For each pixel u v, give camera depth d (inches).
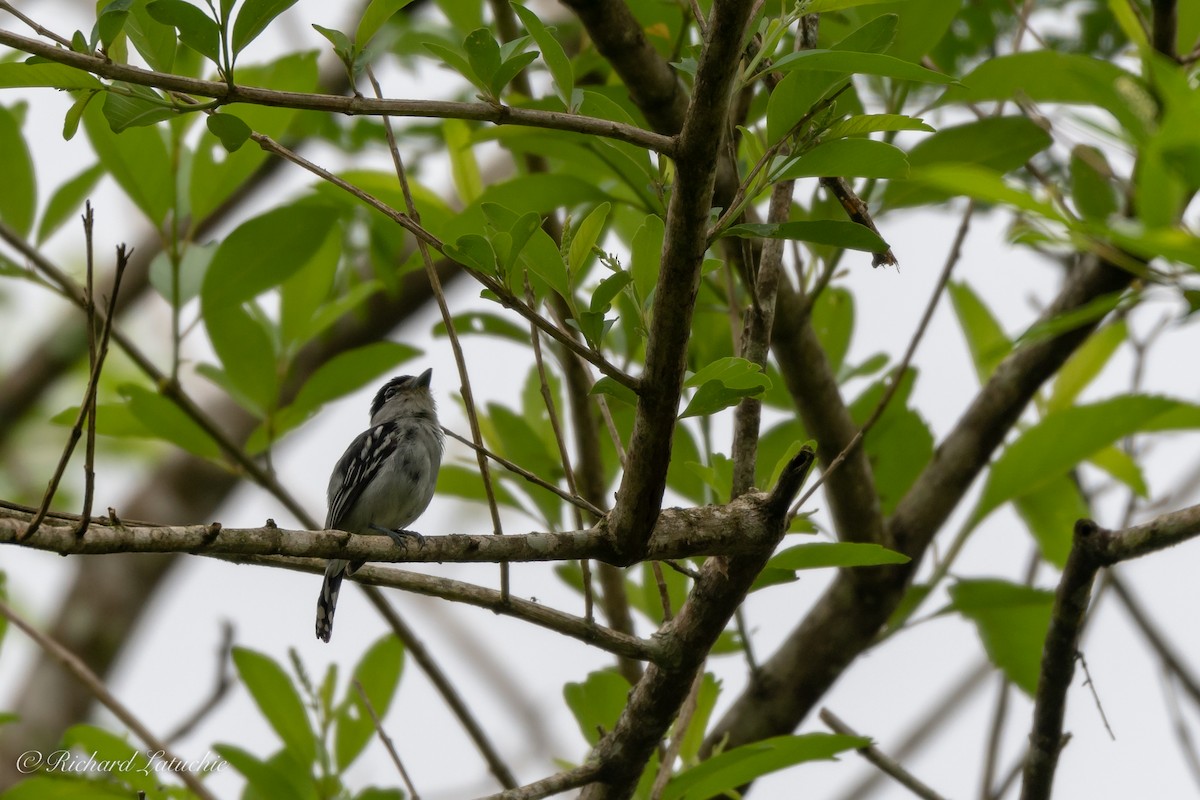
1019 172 518.0
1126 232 163.2
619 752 349.4
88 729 387.9
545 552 298.2
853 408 485.1
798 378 428.1
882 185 454.9
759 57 247.8
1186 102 165.5
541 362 331.0
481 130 417.1
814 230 253.0
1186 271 202.7
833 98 259.3
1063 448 407.8
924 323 382.6
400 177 320.5
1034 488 423.5
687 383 267.1
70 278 444.1
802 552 319.3
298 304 469.1
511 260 251.0
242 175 441.4
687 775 340.2
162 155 429.7
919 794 415.8
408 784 366.0
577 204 421.4
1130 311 488.1
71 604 724.7
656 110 394.6
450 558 292.8
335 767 412.5
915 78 241.1
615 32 376.5
